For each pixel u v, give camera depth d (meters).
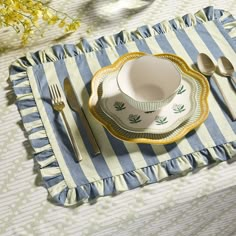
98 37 0.93
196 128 0.77
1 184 0.73
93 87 0.79
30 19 0.88
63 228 0.69
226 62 0.85
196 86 0.79
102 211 0.70
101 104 0.77
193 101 0.77
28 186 0.73
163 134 0.75
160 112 0.76
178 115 0.76
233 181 0.73
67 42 0.92
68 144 0.76
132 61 0.77
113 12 0.97
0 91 0.85
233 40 0.90
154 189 0.72
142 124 0.75
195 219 0.75
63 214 0.70
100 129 0.77
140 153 0.75
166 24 0.93
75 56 0.88
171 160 0.74
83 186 0.72
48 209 0.71
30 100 0.82
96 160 0.74
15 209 0.71
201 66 0.85
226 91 0.82
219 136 0.77
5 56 0.90
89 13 0.97
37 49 0.91
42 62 0.87
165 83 0.79
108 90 0.79
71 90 0.82
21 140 0.78
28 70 0.86
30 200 0.71
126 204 0.71
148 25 0.93
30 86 0.84
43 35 0.93
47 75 0.85
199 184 0.73
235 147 0.76
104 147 0.75
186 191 0.72
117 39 0.91
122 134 0.74
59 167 0.74
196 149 0.75
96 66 0.86
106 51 0.89
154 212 0.71
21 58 0.88
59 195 0.71
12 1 0.82
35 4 0.86
